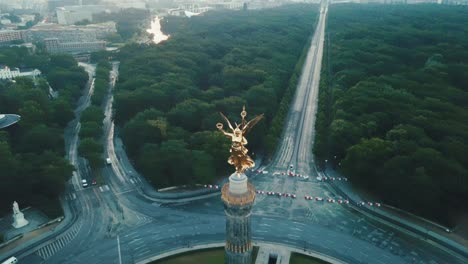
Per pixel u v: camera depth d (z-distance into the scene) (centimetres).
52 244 15500
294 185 19675
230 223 6900
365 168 18388
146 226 16625
